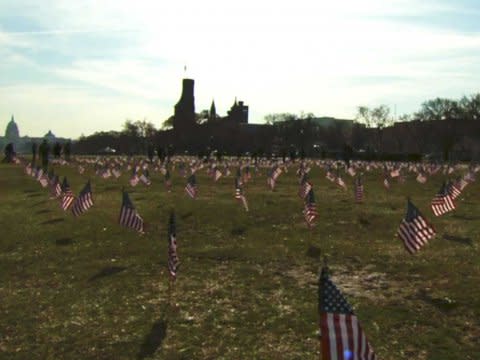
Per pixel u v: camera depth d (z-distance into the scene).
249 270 13.62
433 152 141.00
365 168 64.31
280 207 24.44
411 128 140.25
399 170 47.81
